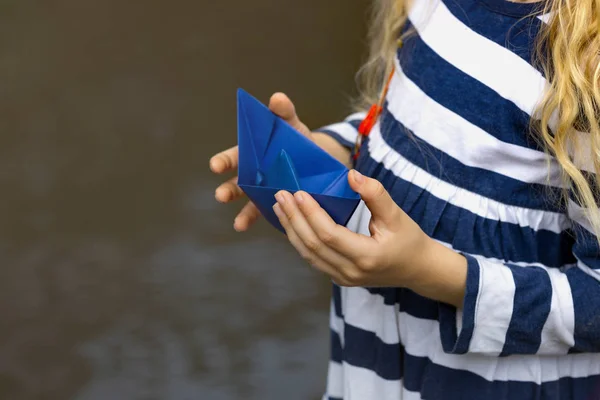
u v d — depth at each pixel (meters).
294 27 3.67
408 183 1.20
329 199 1.11
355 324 1.25
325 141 1.32
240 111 1.20
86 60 3.48
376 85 1.36
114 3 3.81
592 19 1.11
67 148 3.02
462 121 1.17
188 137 3.08
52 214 2.71
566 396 1.20
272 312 2.31
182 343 2.20
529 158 1.15
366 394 1.25
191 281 2.44
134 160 2.97
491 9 1.16
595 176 1.12
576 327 1.14
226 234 2.64
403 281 1.14
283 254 2.56
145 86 3.34
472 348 1.15
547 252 1.18
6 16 3.72
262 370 2.10
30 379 2.09
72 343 2.21
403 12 1.28
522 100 1.14
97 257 2.53
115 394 2.04
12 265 2.50
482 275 1.13
